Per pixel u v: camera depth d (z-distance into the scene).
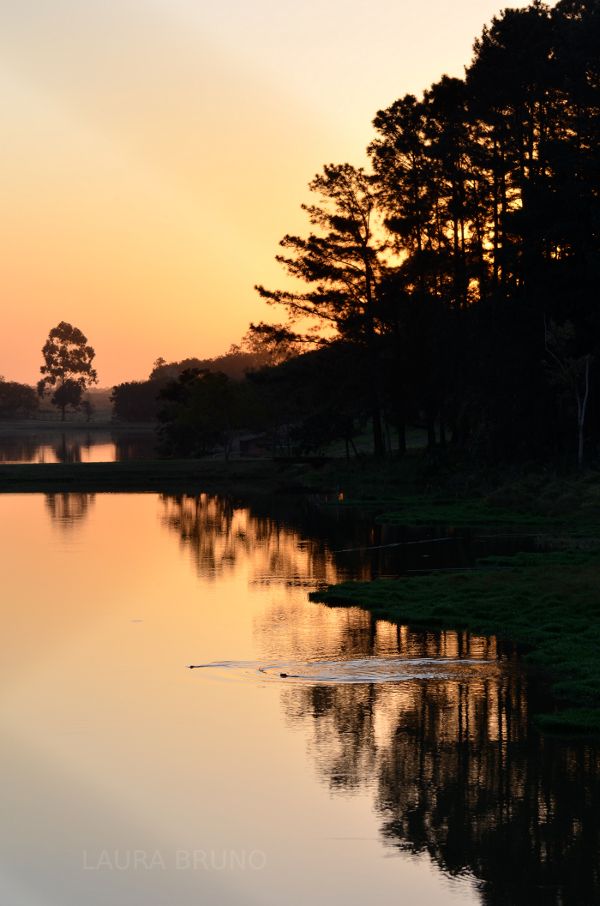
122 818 16.41
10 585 38.91
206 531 59.31
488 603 32.44
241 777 18.14
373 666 25.52
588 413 81.56
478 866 14.84
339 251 103.19
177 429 158.75
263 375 112.69
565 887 14.23
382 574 40.91
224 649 27.52
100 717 21.45
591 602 31.66
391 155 98.19
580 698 22.59
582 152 82.25
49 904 13.76
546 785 17.75
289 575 41.22
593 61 84.06
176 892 14.11
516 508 65.31
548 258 81.50
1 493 93.25
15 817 16.55
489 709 21.92
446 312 89.44
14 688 23.67
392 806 16.92
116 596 36.25
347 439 113.94
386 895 14.03
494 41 89.00
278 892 14.11
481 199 89.38
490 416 80.88
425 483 84.88
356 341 104.06
